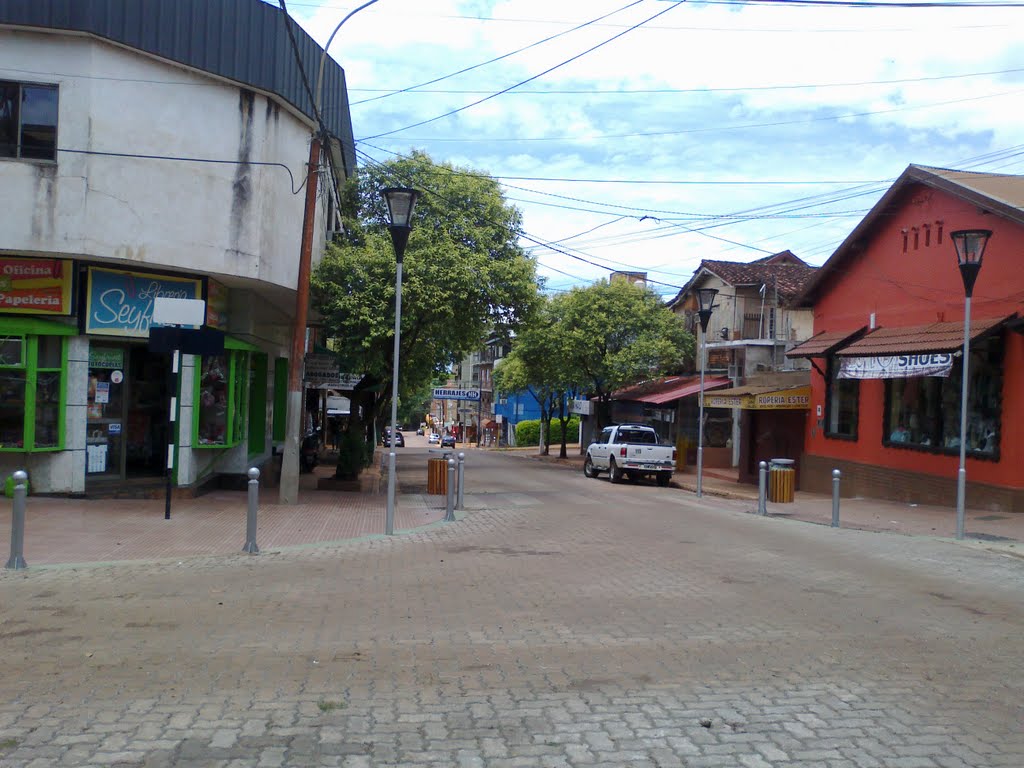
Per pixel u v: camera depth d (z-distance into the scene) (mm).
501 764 4738
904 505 19281
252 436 22250
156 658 6625
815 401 24500
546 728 5262
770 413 27641
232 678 6160
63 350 15273
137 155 15227
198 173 15938
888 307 21266
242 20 16266
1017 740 5168
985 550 12875
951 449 18438
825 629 7812
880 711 5633
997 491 17000
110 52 14930
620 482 28359
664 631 7652
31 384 14969
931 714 5594
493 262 20547
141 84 15281
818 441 24328
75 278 15258
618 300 36719
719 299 35312
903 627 7953
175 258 15672
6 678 6102
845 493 22656
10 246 14523
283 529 13812
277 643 7109
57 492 15406
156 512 14719
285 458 16828
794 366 32000
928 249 19703
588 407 44125
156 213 15438
